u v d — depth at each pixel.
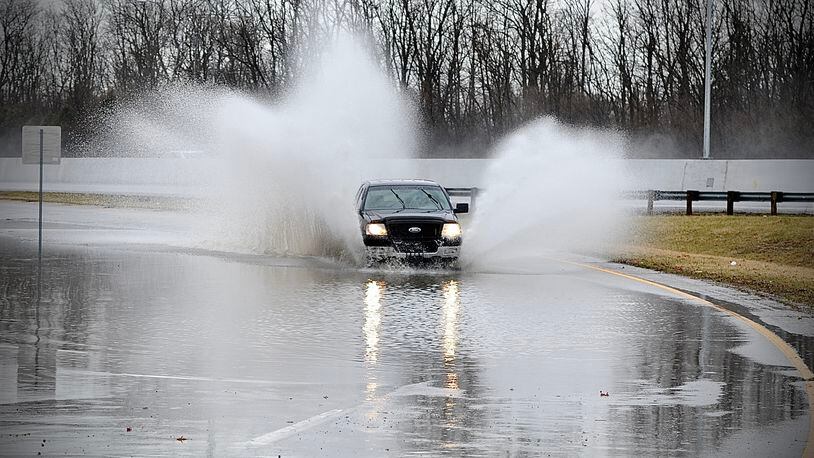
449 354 24.91
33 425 17.83
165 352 24.95
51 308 32.62
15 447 16.38
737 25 135.38
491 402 19.83
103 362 23.64
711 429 17.83
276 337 27.25
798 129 126.69
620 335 27.88
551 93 142.88
